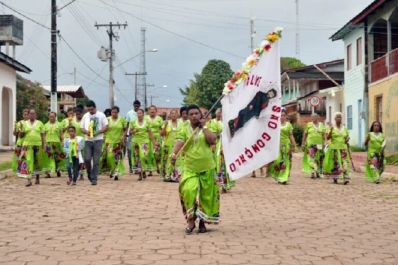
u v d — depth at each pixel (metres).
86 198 11.29
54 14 26.72
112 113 15.15
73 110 15.50
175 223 8.45
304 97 40.06
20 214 9.34
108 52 42.94
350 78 31.78
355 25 29.34
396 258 6.31
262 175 17.22
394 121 25.05
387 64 25.75
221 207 10.27
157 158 15.24
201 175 7.65
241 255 6.38
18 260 6.20
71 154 13.77
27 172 13.65
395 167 20.03
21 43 35.34
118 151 15.20
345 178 14.75
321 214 9.45
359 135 30.41
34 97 38.62
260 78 7.97
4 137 32.34
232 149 8.03
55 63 26.88
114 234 7.59
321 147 16.45
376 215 9.37
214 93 65.56
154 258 6.22
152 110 15.41
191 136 7.62
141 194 11.95
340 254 6.47
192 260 6.13
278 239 7.30
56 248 6.77
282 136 14.52
